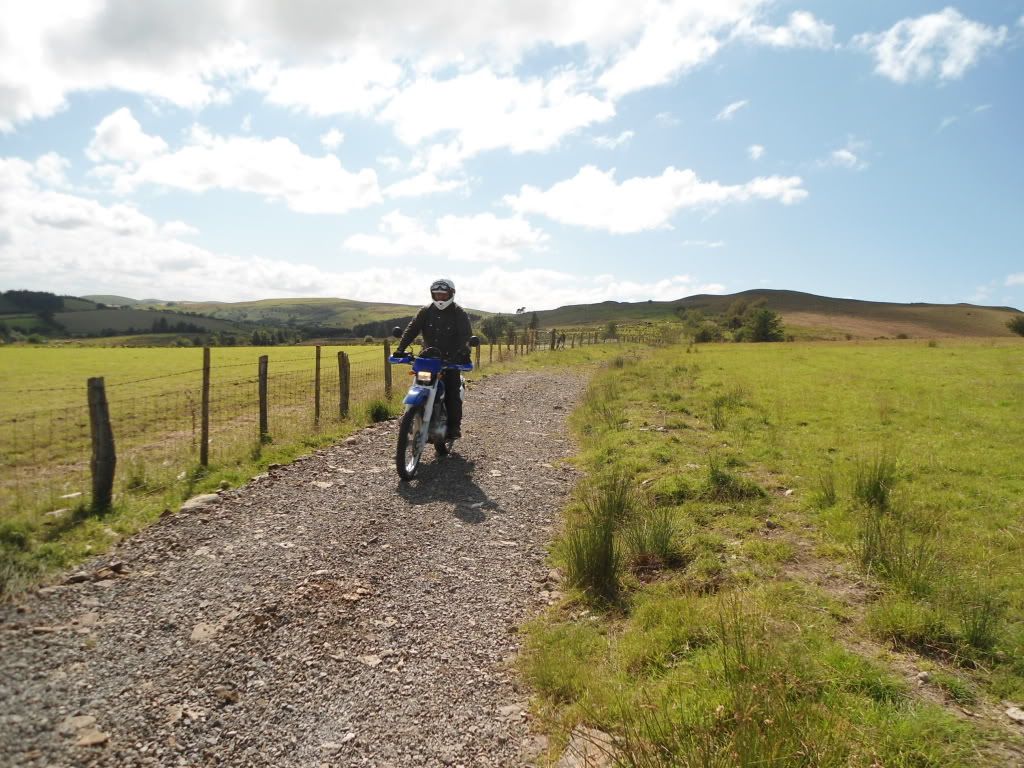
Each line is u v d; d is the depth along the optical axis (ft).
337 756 9.78
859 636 13.39
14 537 16.05
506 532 20.61
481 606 15.43
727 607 14.06
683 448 31.96
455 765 9.86
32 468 28.14
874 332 439.22
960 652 12.55
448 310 27.55
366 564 16.98
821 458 30.25
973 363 88.69
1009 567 16.72
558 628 14.37
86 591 13.96
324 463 26.68
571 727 10.67
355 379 64.23
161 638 12.42
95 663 11.34
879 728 9.82
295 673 11.81
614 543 18.76
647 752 9.12
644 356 108.47
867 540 17.93
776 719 9.39
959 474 27.25
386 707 11.14
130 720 9.95
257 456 27.17
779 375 72.59
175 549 16.71
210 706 10.57
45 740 9.22
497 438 34.99
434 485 25.02
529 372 77.87
